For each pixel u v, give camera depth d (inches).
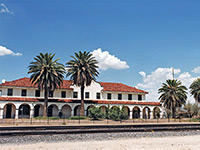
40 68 1835.6
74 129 948.0
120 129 960.3
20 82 2062.0
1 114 1815.9
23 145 615.8
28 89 2036.2
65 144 641.0
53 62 1911.9
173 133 903.1
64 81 2315.5
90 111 1871.3
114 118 1875.0
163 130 970.1
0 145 610.5
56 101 1994.3
